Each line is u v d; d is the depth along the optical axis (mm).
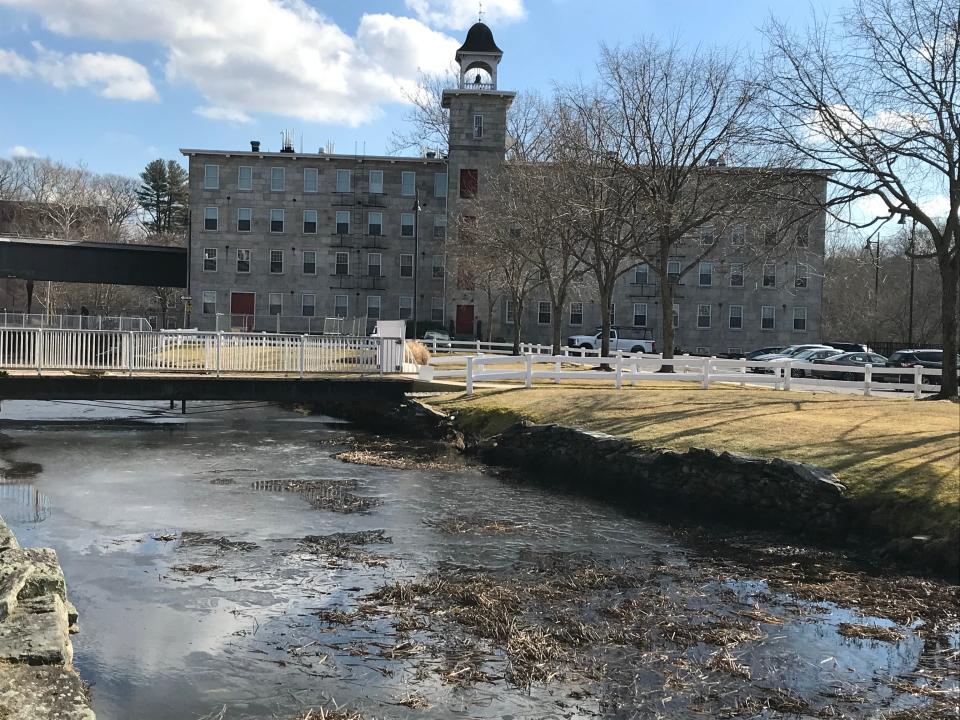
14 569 7125
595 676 7156
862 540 12102
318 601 9023
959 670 7527
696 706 6648
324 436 24000
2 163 109000
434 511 14148
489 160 61156
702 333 64438
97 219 100062
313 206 66000
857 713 6613
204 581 9703
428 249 66250
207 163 65125
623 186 29047
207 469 17922
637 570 10688
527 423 19781
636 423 18344
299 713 6359
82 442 21859
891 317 73875
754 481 13766
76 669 7082
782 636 8305
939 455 13836
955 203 21109
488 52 61656
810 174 22625
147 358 25406
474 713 6426
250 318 63562
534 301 62156
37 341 24188
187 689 6762
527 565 10789
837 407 20047
